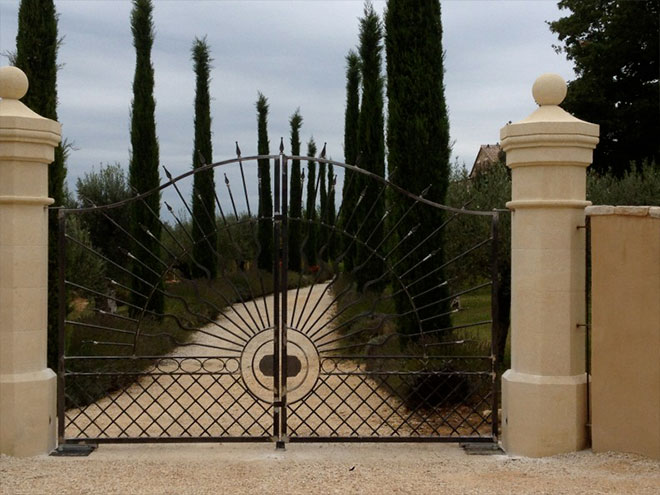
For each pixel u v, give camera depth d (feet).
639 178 39.86
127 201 19.38
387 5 30.60
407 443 20.20
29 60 29.37
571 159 18.11
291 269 94.84
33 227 18.61
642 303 17.35
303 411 26.50
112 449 19.49
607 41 69.31
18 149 18.13
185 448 19.67
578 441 18.26
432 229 29.14
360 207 52.95
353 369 33.76
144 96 46.42
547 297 18.31
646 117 66.69
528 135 18.07
